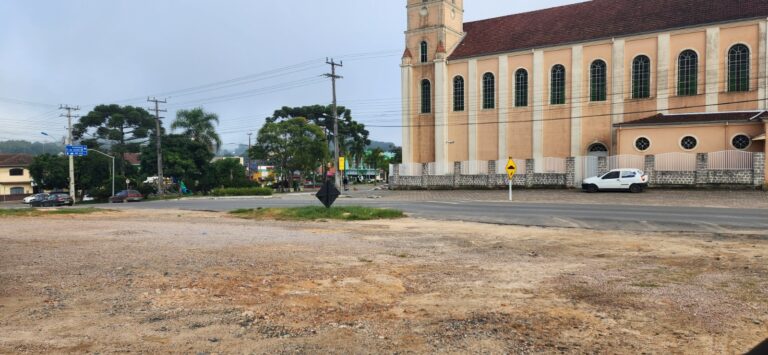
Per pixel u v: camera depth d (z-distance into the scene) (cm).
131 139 8500
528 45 4366
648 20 3922
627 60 3922
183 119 6247
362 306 600
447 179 4300
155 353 446
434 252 1015
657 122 3491
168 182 7294
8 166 7675
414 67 4956
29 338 486
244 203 3262
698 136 3369
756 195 2750
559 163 4094
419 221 1736
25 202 5841
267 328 517
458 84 4722
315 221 1769
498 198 3161
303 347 459
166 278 756
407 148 4988
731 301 598
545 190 3725
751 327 499
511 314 558
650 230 1398
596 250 1028
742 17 3494
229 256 961
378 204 2717
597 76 4062
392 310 582
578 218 1745
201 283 722
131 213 2445
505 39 4612
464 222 1692
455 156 4722
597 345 455
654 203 2480
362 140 9031
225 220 1883
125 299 634
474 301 617
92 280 745
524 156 4369
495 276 767
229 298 639
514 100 4422
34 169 6675
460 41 4966
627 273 778
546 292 658
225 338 486
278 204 2992
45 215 2364
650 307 578
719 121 3288
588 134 4081
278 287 699
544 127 4269
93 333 502
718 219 1628
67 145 5466
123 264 877
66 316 561
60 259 934
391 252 1016
